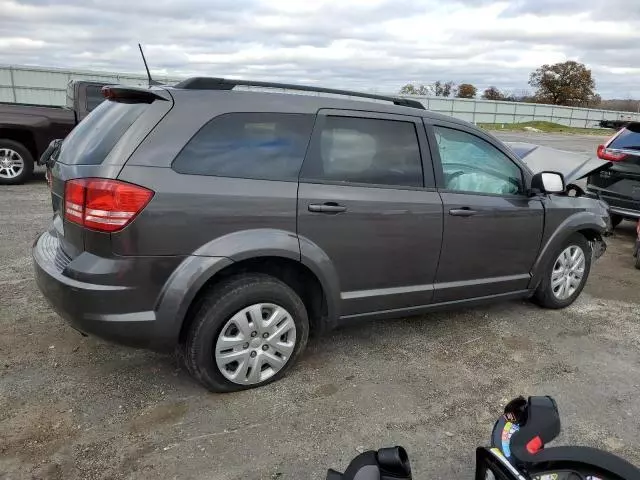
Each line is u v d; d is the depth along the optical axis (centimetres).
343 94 362
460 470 270
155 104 294
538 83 7956
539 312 483
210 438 285
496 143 419
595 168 639
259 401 320
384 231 349
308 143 328
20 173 973
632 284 579
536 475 198
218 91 310
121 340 288
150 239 281
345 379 350
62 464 261
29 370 344
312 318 361
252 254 302
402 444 288
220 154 302
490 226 401
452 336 424
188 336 306
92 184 277
